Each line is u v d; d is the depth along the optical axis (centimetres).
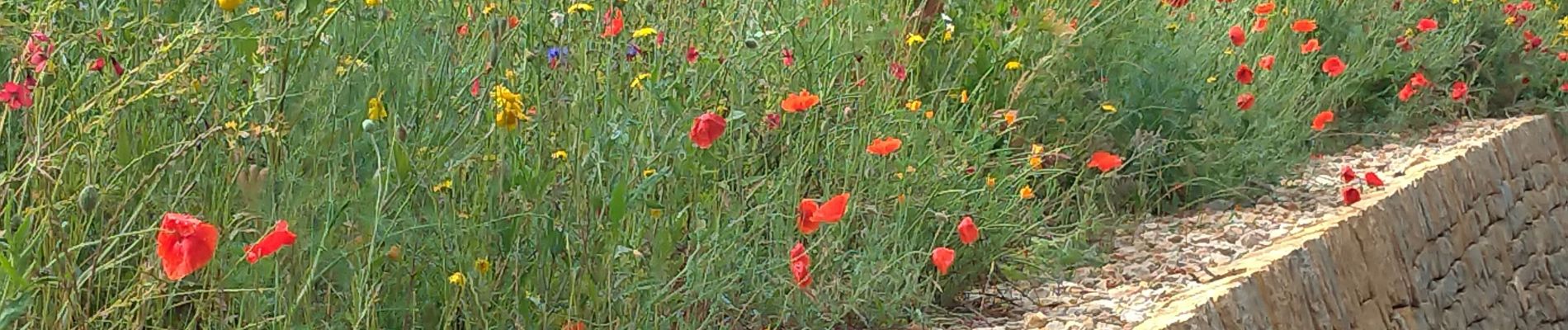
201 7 265
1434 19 789
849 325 344
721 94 353
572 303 258
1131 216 490
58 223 200
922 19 466
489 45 297
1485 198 631
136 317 227
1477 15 798
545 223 267
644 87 314
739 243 314
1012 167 446
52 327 205
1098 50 518
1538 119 760
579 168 264
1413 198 548
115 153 224
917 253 349
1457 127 717
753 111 361
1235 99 541
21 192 211
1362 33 697
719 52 368
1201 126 513
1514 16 801
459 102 282
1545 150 746
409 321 261
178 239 178
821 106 370
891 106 397
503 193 262
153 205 236
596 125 280
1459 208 593
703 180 323
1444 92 748
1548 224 703
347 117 256
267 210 229
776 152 360
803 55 395
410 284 252
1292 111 580
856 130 375
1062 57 487
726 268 305
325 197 243
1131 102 511
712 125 270
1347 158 632
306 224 234
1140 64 522
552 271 269
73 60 257
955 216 373
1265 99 558
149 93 222
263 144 235
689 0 358
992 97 471
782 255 324
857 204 348
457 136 268
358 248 232
